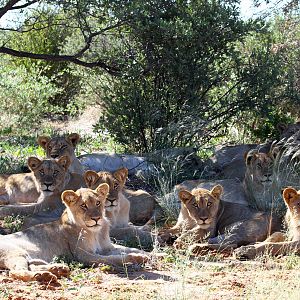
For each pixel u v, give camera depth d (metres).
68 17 18.45
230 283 8.19
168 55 17.02
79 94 26.23
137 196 12.59
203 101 17.39
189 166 15.42
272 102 17.62
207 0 17.20
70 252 9.41
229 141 19.11
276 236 10.27
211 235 10.90
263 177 12.26
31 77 25.41
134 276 8.82
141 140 17.38
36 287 8.03
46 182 12.45
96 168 15.47
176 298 7.36
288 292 7.40
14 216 12.35
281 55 18.50
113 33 18.00
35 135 22.03
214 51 17.20
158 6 17.14
